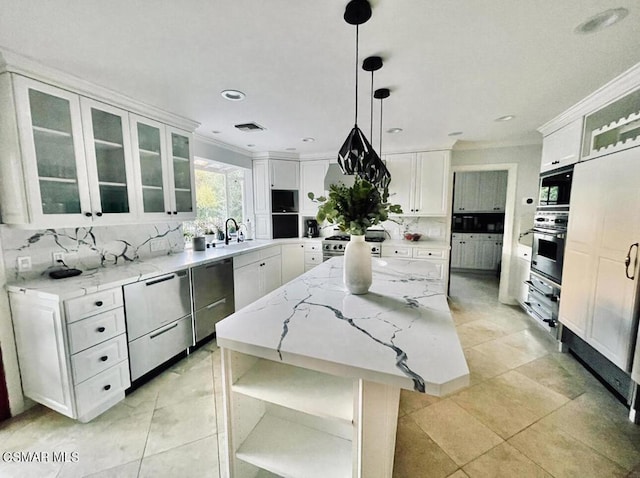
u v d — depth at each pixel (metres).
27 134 1.64
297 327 1.14
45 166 1.76
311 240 4.37
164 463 1.49
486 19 1.29
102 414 1.84
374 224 1.52
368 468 0.98
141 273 2.10
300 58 1.61
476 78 1.87
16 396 1.83
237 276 3.23
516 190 3.75
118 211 2.20
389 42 1.47
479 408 1.88
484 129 3.06
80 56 1.57
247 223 4.43
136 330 2.06
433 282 1.82
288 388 1.13
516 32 1.38
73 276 2.00
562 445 1.58
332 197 1.51
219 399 2.00
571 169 2.48
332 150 4.21
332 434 1.28
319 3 1.18
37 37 1.39
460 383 0.80
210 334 2.82
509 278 3.89
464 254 5.99
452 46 1.51
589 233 2.17
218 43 1.46
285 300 1.47
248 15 1.25
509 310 3.69
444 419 1.79
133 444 1.61
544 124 2.86
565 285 2.47
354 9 1.19
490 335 2.96
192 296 2.57
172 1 1.15
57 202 1.83
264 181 4.33
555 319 2.67
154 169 2.48
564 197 2.59
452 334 1.08
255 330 1.12
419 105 2.35
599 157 2.08
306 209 4.56
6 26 1.30
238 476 1.21
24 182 1.66
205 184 3.82
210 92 2.07
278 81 1.90
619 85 1.91
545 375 2.24
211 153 3.53
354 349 0.97
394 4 1.19
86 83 1.87
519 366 2.38
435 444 1.60
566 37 1.42
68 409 1.71
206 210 3.84
